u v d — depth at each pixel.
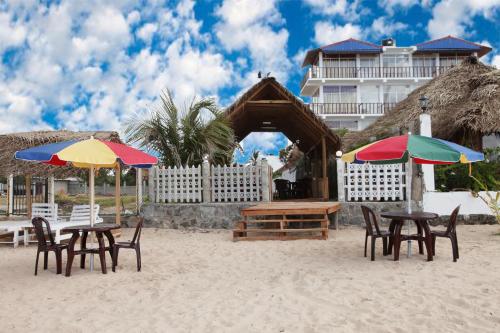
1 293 6.11
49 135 12.34
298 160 29.00
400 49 47.78
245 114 17.50
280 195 20.36
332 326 4.51
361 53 47.75
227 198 13.29
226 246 9.85
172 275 7.07
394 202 12.38
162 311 5.16
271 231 10.57
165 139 14.90
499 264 7.06
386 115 19.33
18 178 18.33
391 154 7.25
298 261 7.92
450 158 7.07
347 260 7.87
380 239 10.19
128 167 13.25
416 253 8.35
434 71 47.44
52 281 6.77
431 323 4.50
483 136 15.63
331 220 12.41
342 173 12.79
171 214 13.08
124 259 8.50
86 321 4.86
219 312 5.08
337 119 47.47
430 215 7.61
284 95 14.86
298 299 5.49
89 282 6.66
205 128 14.85
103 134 12.52
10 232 11.15
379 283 6.12
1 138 12.37
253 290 6.01
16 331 4.59
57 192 39.66
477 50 48.00
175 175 13.43
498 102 13.84
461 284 5.88
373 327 4.44
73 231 7.15
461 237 10.19
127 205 26.83
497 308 4.87
